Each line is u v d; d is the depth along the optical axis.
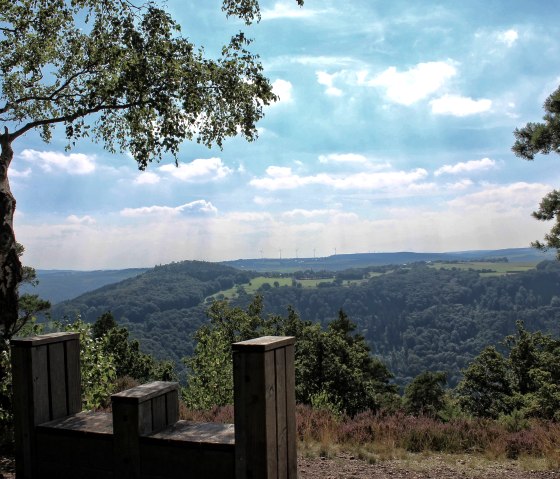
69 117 7.72
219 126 9.16
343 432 7.82
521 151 17.86
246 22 8.70
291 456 2.86
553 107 16.98
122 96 7.87
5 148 6.79
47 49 8.53
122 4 7.96
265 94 8.78
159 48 7.95
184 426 3.12
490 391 40.31
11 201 6.27
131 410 2.95
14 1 7.85
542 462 6.73
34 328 6.43
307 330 44.53
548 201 18.00
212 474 2.76
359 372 41.38
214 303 44.03
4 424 5.23
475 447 7.54
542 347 39.78
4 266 5.98
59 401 3.50
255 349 2.63
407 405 46.34
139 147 9.02
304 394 35.69
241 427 2.66
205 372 16.05
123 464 2.97
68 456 3.19
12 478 4.06
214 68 8.29
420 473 5.96
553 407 19.50
